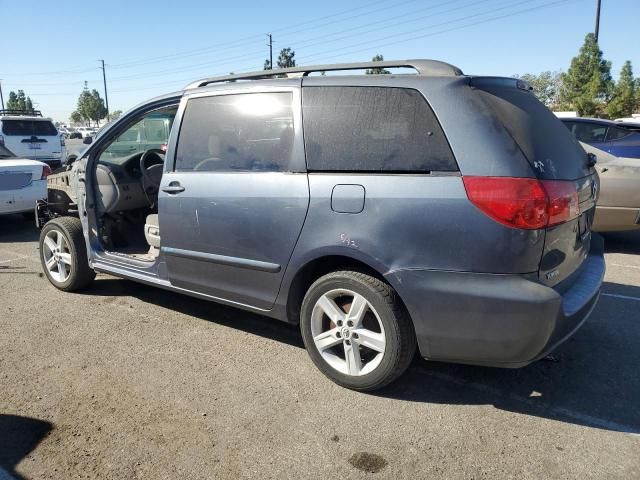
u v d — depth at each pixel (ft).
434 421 9.39
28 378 10.98
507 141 8.71
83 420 9.46
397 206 9.13
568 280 9.88
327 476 8.00
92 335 13.20
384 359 9.72
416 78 9.62
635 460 8.32
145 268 14.03
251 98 11.44
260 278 11.20
